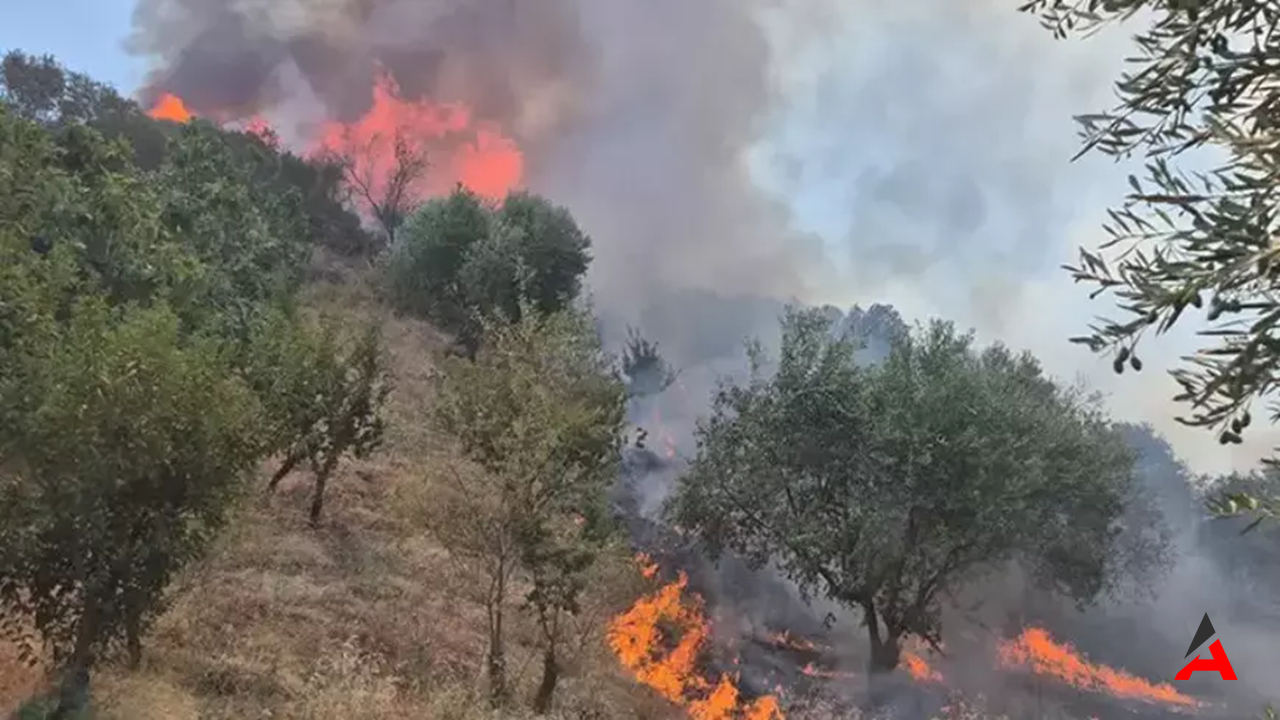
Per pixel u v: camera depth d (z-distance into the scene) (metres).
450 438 16.64
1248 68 2.18
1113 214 2.14
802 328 19.97
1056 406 21.14
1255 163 1.97
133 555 7.80
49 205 12.16
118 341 7.77
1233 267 1.89
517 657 13.39
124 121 43.47
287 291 24.59
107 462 7.40
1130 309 2.06
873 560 18.27
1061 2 2.70
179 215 20.03
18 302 7.78
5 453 7.23
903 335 20.00
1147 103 2.42
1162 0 2.39
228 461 8.48
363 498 18.14
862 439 18.92
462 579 14.63
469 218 39.50
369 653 11.43
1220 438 1.93
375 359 17.61
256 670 9.84
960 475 17.80
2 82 43.16
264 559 13.48
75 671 7.68
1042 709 19.95
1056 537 19.92
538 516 12.45
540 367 13.41
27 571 7.48
